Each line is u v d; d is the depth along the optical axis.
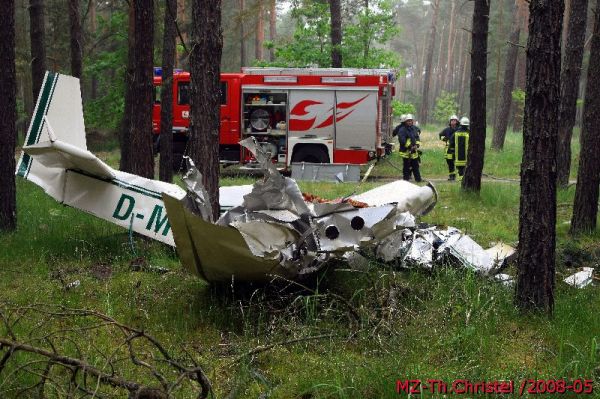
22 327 5.20
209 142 7.62
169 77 12.81
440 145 28.77
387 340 5.14
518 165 21.59
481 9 12.63
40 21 14.40
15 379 4.03
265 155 6.07
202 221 5.35
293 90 18.28
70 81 8.20
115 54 20.27
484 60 12.84
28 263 7.28
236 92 18.42
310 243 5.88
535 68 5.62
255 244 5.61
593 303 6.22
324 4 22.59
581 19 13.12
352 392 4.32
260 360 4.93
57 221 9.18
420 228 7.79
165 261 7.53
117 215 7.75
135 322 5.69
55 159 7.43
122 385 3.64
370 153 18.41
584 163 9.41
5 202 8.46
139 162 9.50
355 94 18.19
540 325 5.60
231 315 5.71
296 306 5.57
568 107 13.79
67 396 3.66
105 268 7.28
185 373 3.74
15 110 8.53
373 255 6.52
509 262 7.19
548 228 5.77
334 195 13.79
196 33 7.55
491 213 11.67
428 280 6.46
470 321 5.39
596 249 8.41
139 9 9.34
